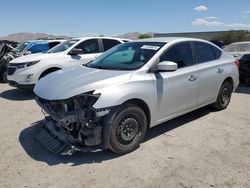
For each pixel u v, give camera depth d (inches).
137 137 167.8
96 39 361.1
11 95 329.7
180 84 190.2
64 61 326.6
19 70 307.6
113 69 178.4
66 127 150.0
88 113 149.5
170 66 168.7
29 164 152.3
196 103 211.6
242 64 396.2
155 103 175.0
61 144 159.5
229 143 180.1
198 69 207.0
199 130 203.3
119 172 144.1
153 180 136.8
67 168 148.3
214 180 136.6
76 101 149.7
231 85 253.8
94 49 356.2
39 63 310.8
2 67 421.4
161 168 147.9
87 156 161.2
